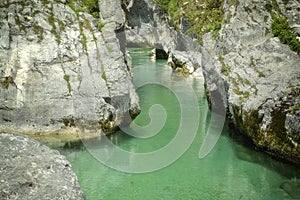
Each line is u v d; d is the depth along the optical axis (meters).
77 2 11.79
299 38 11.99
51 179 4.77
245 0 13.41
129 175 8.42
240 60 11.87
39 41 10.49
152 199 7.35
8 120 10.04
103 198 7.32
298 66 10.63
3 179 4.52
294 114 8.71
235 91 10.98
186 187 7.89
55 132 10.02
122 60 11.65
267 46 11.64
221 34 14.36
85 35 11.12
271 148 9.16
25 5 10.77
